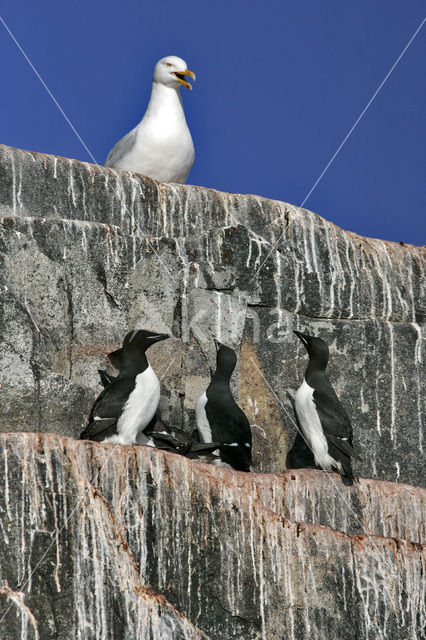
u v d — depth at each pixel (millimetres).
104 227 14977
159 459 11992
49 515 11039
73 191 15414
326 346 14648
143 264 15117
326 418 14117
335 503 13883
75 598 10938
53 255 14469
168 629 11398
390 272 17297
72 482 11273
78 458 11461
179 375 15039
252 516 12375
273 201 16797
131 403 12766
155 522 11750
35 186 15156
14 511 10898
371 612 12883
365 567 13031
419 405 16797
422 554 13500
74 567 11023
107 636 10992
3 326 13586
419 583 13359
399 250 17625
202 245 15727
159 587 11586
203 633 11703
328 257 16766
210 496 12180
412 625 13141
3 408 13398
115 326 14727
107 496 11562
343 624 12641
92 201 15539
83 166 15594
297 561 12539
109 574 11203
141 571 11508
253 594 12125
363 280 16984
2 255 13922
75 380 14297
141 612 11273
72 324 14438
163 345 14945
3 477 10945
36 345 13773
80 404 13922
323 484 13844
